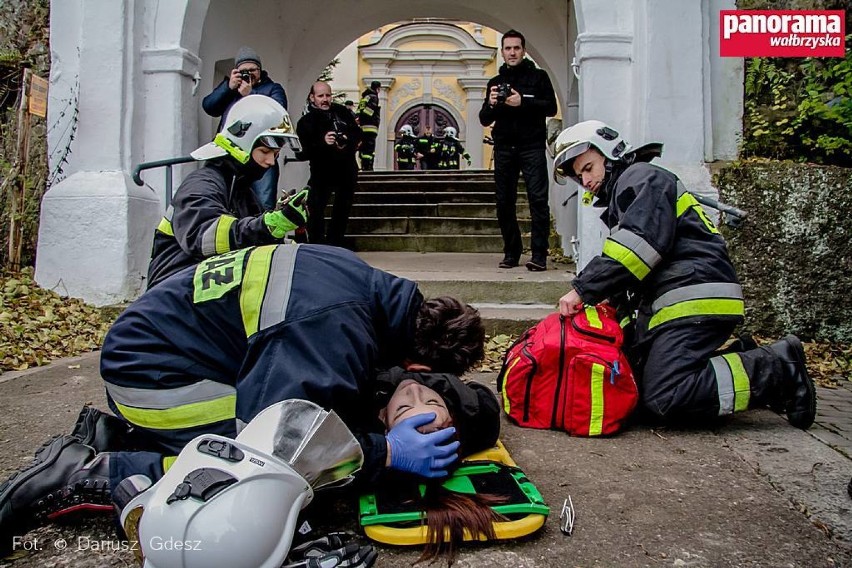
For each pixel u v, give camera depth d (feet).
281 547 4.89
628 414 9.34
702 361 9.38
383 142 72.43
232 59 22.24
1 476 7.56
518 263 19.85
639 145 16.19
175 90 17.79
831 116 15.99
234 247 7.66
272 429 5.20
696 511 6.83
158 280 8.10
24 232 20.10
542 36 27.27
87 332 15.42
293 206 7.56
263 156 8.74
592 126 10.05
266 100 8.80
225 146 8.52
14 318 15.26
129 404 6.30
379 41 71.72
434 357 6.73
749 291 15.84
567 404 9.31
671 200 9.41
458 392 7.30
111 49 17.39
